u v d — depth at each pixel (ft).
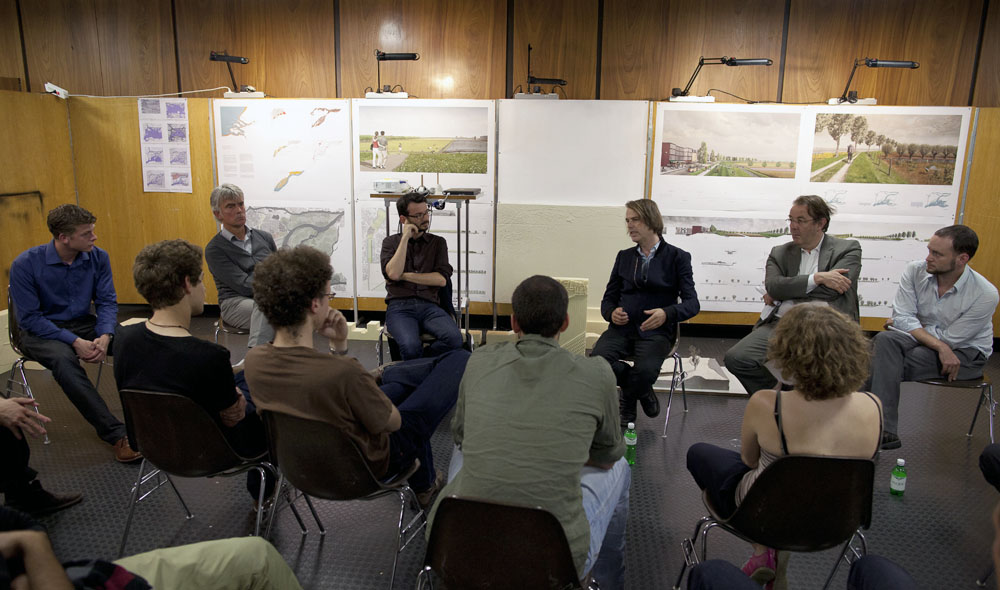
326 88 18.22
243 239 12.45
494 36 17.60
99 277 11.13
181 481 9.45
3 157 15.69
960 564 7.77
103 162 17.53
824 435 5.55
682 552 7.98
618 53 17.47
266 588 5.15
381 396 6.23
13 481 8.09
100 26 18.39
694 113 15.98
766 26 17.03
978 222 15.84
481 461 5.19
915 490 9.50
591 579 5.89
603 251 16.53
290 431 6.09
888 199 15.98
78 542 7.95
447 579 5.08
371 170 16.88
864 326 16.66
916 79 16.96
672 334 11.24
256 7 17.94
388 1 17.63
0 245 15.66
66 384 9.81
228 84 18.39
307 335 6.23
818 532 5.73
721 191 16.29
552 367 5.45
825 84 17.21
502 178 16.63
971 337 10.26
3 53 18.70
